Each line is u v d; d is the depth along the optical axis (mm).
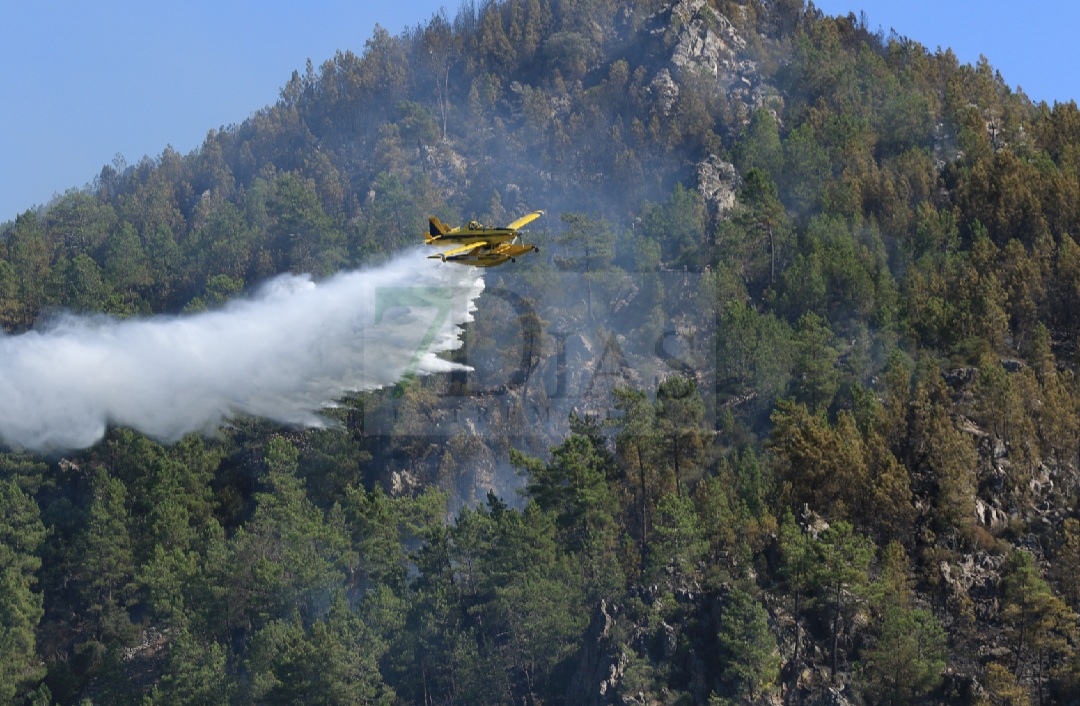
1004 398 81000
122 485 96125
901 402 81125
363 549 82750
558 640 74750
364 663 72250
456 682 74875
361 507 85250
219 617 82188
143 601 92812
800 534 70500
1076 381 86688
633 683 69625
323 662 70812
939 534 74938
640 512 81000
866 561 67812
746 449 82625
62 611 94750
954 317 93938
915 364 89688
